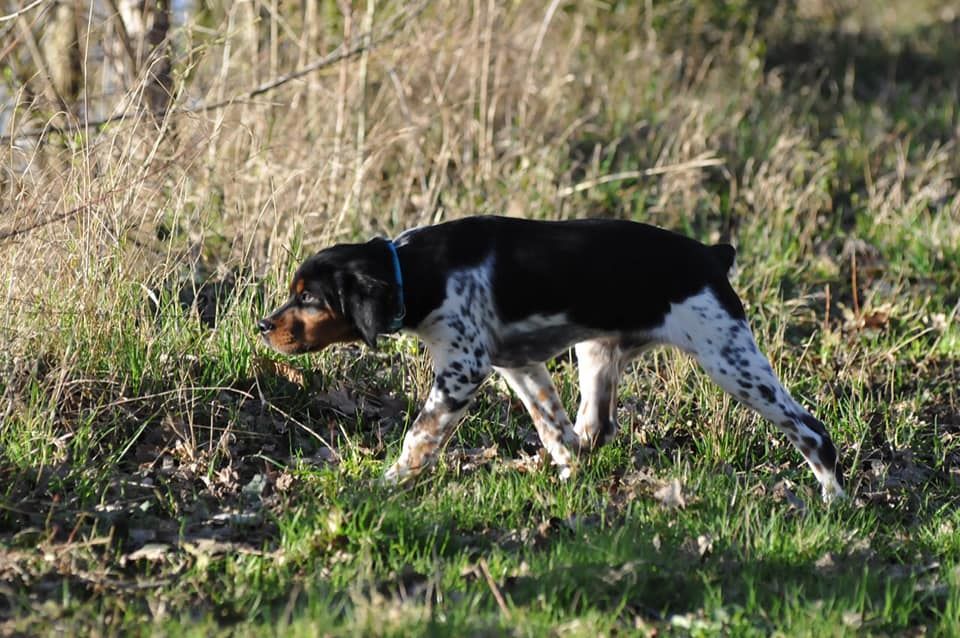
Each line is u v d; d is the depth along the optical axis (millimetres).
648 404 11359
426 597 7297
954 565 8539
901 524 9586
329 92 15453
